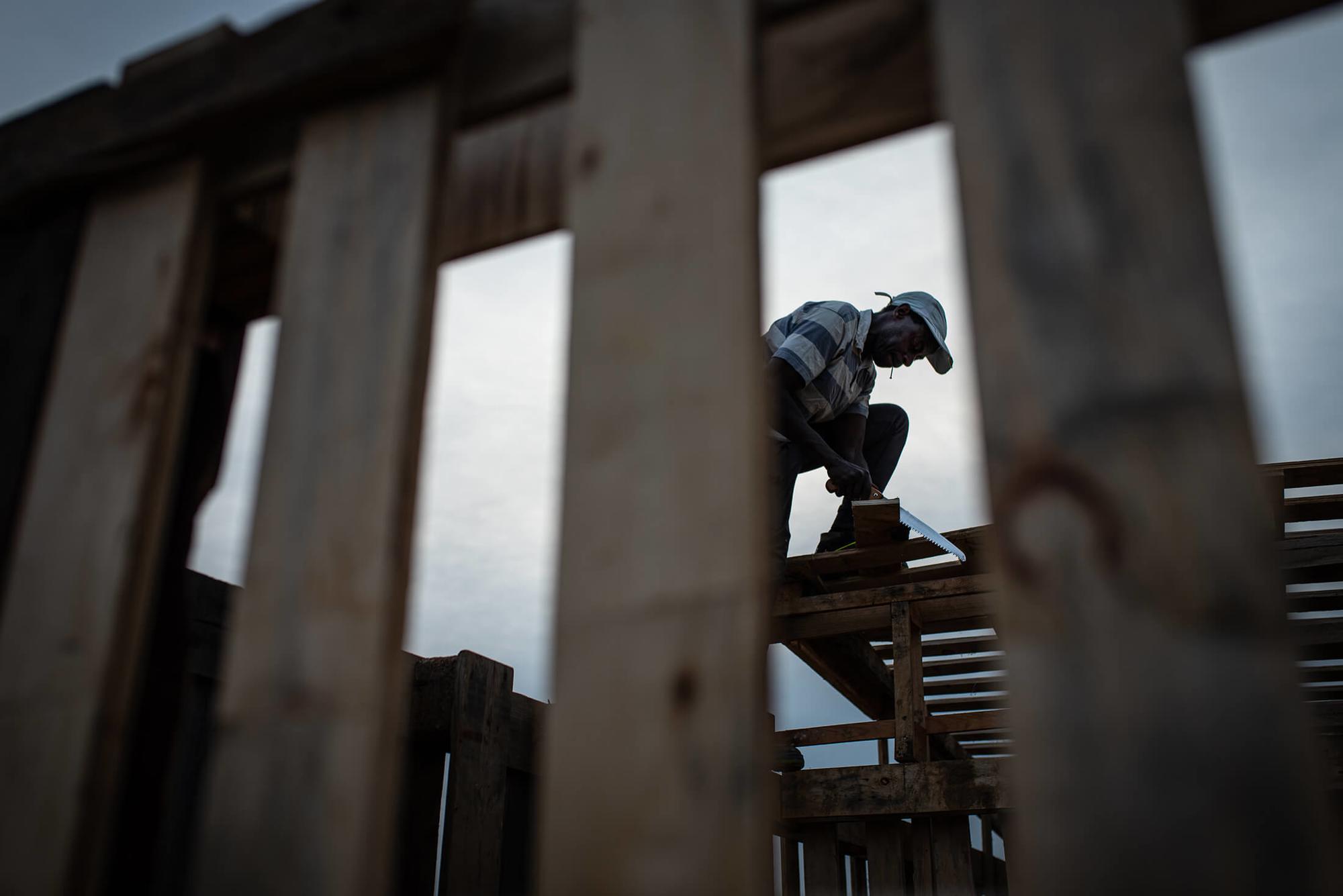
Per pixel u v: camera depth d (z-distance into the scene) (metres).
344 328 1.21
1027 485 0.79
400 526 1.10
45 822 1.18
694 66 1.09
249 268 1.74
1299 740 0.66
